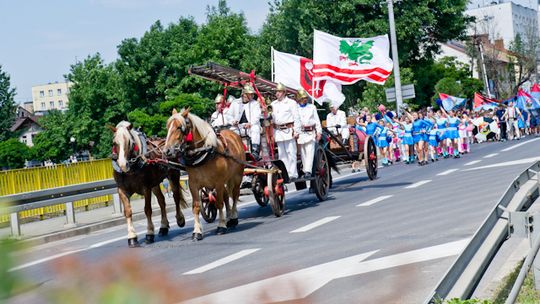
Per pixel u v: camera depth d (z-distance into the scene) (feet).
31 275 5.82
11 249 5.69
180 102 237.66
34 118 611.47
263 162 66.85
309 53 255.70
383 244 46.55
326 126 88.28
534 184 36.65
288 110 69.31
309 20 241.14
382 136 134.31
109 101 357.61
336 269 40.06
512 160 104.12
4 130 430.20
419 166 119.75
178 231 66.49
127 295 6.09
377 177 100.83
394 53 157.69
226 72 68.95
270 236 55.52
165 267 6.59
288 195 88.58
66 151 376.27
